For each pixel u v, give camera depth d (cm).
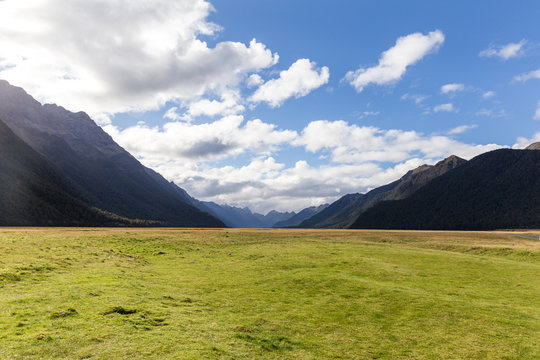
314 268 4097
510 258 5522
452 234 9431
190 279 3325
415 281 3516
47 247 4159
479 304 2669
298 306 2544
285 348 1734
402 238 8369
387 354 1734
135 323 1775
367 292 2969
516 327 2164
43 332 1527
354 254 5356
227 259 4750
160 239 6506
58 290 2292
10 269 2672
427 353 1755
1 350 1311
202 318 2061
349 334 2003
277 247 6159
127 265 3738
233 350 1581
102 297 2216
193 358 1401
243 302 2595
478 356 1730
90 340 1485
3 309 1828
